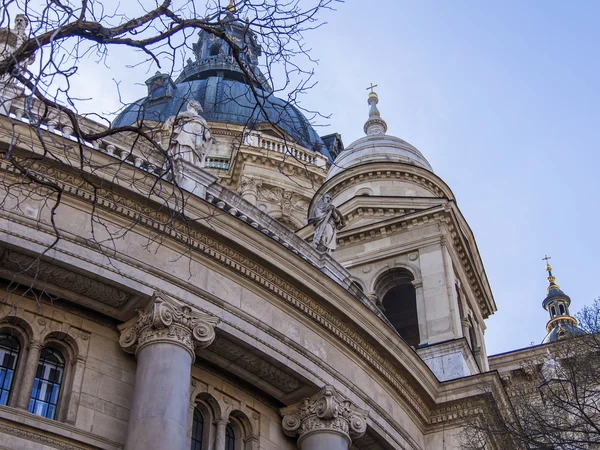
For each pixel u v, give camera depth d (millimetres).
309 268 24688
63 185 20781
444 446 28391
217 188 24719
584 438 24688
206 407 23234
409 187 41094
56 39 12867
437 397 29109
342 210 39312
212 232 22859
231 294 23141
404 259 36688
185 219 14906
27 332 20578
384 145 43750
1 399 19625
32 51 12797
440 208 37000
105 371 21031
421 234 37031
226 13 14195
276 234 25844
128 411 20828
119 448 20109
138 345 21031
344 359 25750
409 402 27969
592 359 26453
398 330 40750
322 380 24297
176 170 23625
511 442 25859
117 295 21141
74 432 19406
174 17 13773
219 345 22641
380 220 38125
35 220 20078
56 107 12789
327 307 25250
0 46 19344
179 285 21953
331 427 23828
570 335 29219
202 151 26406
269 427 24297
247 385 24203
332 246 29984
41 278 20406
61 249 20172
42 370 20594
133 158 22703
